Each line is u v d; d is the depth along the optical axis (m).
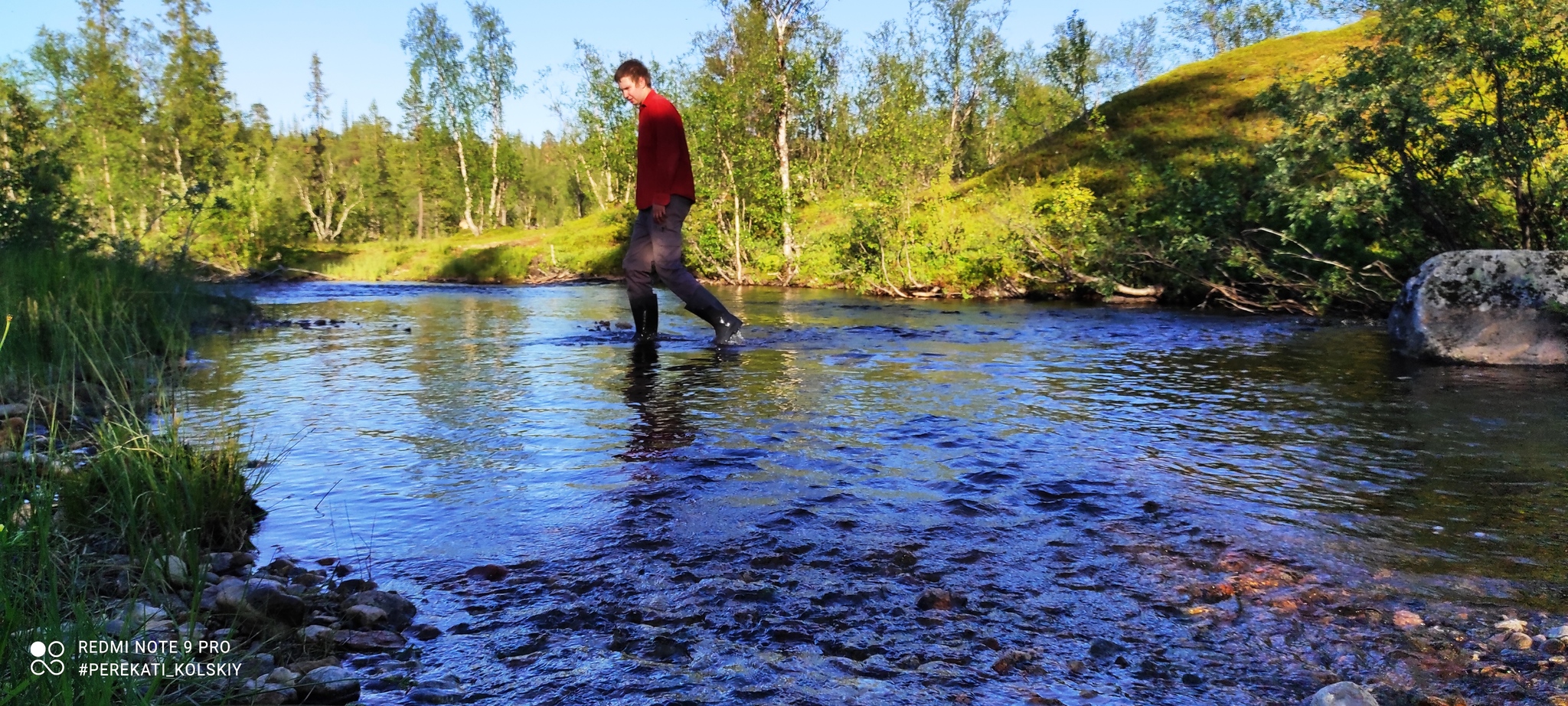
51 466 2.96
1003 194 18.50
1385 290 10.88
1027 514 3.17
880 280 17.28
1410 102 8.99
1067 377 6.31
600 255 26.67
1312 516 3.14
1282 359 7.29
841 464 3.85
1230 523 3.07
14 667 1.64
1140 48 51.69
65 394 4.96
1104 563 2.70
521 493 3.43
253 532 3.01
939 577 2.59
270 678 1.94
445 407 5.18
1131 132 23.28
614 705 1.86
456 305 14.57
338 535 2.98
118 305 7.77
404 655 2.11
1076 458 3.98
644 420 4.78
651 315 8.59
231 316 11.52
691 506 3.25
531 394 5.59
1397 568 2.65
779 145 22.58
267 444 4.24
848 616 2.31
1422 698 1.89
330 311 13.14
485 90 58.00
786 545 2.84
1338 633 2.21
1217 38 49.47
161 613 2.22
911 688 1.94
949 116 30.56
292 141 74.25
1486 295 7.04
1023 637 2.20
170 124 41.22
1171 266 13.53
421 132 62.72
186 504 2.96
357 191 77.38
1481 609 2.35
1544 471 3.73
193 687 1.87
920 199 19.02
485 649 2.13
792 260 21.03
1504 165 8.95
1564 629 2.19
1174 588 2.50
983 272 16.03
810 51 23.53
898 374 6.41
